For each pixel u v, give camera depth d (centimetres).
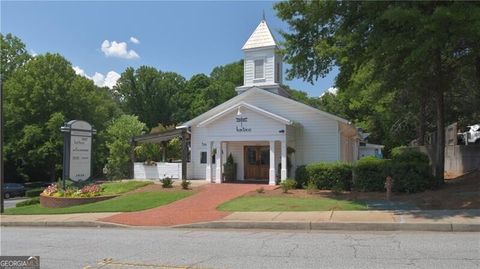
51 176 5391
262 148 2855
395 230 1234
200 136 3017
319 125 2698
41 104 5178
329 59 1981
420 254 883
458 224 1197
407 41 1536
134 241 1159
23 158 5222
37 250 1055
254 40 3078
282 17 1981
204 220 1470
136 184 2562
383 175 2014
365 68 2069
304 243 1045
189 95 8412
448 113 3544
